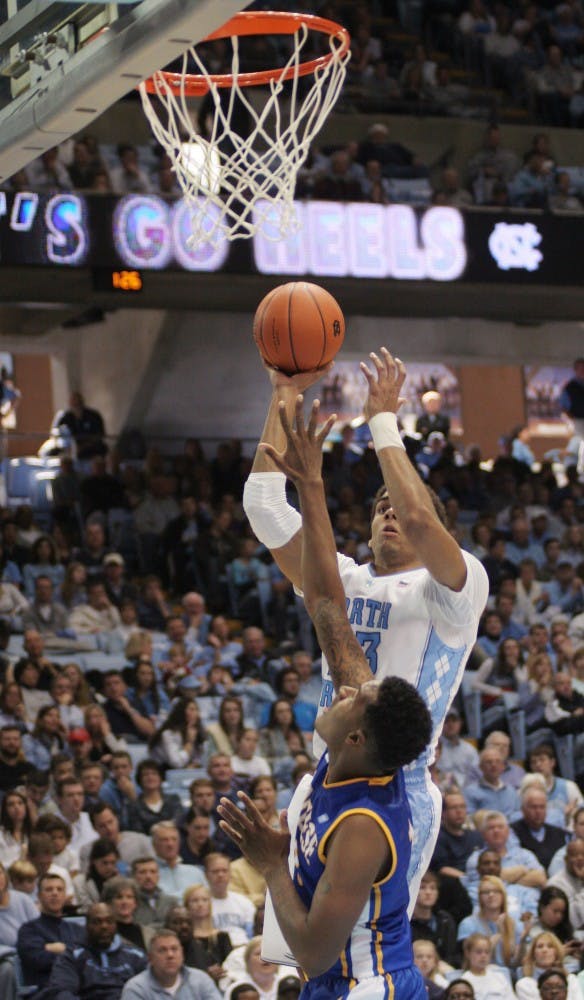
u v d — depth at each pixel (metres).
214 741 11.01
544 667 12.83
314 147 17.56
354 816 3.06
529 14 20.61
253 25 5.00
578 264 16.08
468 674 13.34
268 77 5.22
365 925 3.16
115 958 7.95
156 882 8.73
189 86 5.28
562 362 21.00
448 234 15.59
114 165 16.64
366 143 17.28
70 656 12.80
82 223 14.12
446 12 20.48
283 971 8.13
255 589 14.65
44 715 10.48
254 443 19.44
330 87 5.17
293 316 3.76
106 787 9.82
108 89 4.12
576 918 9.34
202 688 12.12
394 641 3.44
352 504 16.19
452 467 17.47
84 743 10.36
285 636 14.20
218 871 8.98
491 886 8.95
